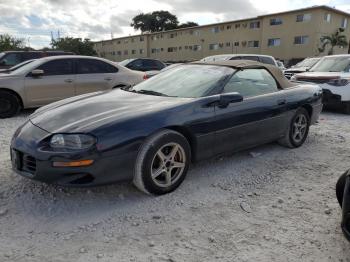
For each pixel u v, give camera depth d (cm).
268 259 242
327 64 896
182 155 340
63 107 356
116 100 365
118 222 287
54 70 758
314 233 277
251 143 417
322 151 498
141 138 304
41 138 297
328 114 849
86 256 241
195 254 246
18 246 251
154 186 323
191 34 4888
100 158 288
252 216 302
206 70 418
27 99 731
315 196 345
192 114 341
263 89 438
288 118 468
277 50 3797
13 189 341
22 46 4522
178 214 302
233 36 4272
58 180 288
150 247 254
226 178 384
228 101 362
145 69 1427
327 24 3528
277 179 387
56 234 267
